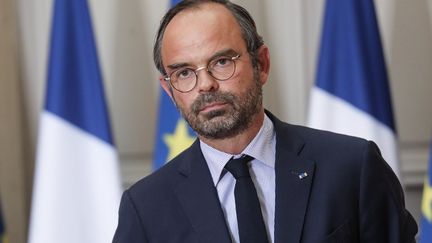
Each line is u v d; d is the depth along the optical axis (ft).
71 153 22.93
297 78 25.66
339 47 22.47
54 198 22.74
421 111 25.11
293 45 25.63
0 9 25.52
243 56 11.49
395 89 25.11
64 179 22.82
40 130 23.18
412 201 25.22
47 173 22.82
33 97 26.27
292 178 12.00
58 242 22.59
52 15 23.44
